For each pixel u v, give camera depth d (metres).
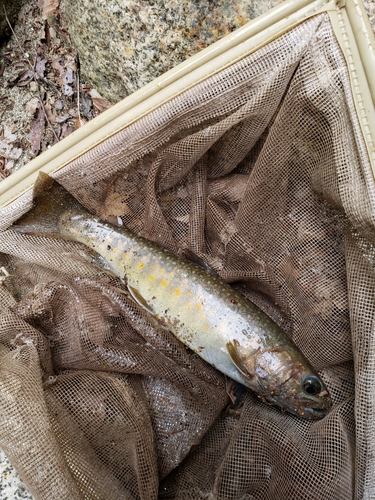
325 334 0.26
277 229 0.27
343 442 0.22
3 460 0.24
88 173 0.27
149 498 0.23
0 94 0.40
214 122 0.26
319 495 0.22
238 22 0.28
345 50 0.21
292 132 0.24
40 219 0.28
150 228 0.29
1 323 0.25
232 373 0.26
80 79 0.39
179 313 0.26
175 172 0.28
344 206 0.22
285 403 0.25
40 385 0.22
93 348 0.25
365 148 0.21
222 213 0.28
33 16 0.40
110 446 0.24
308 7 0.22
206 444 0.26
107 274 0.28
